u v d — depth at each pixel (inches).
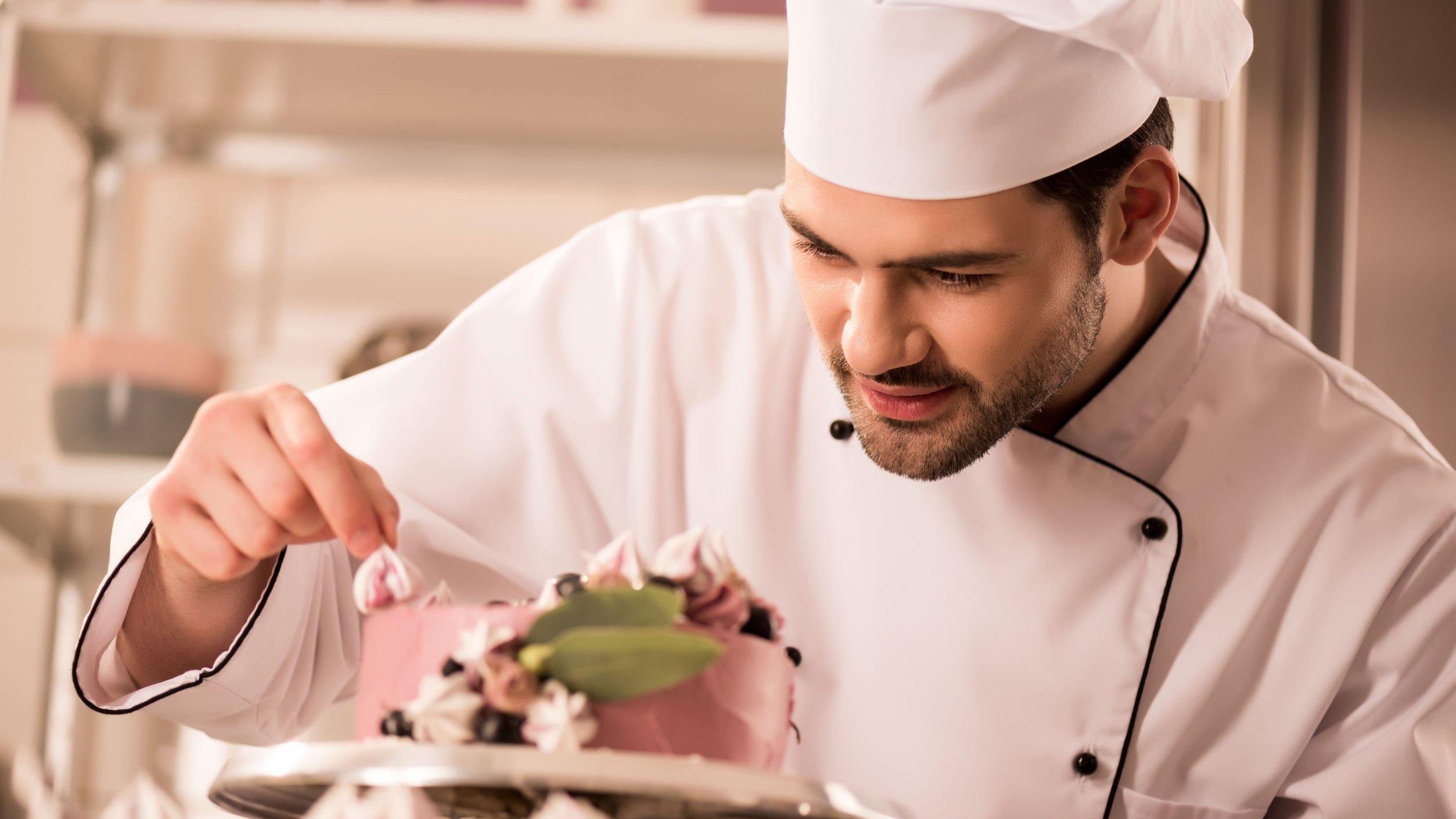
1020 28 42.2
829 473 53.6
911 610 51.4
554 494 53.9
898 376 42.8
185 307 104.0
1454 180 76.9
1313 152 80.4
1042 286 43.0
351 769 27.4
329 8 91.9
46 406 102.3
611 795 28.5
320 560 47.4
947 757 50.2
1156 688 52.1
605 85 96.7
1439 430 76.1
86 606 99.0
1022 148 42.1
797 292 56.3
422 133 104.9
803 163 43.1
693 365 55.4
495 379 55.1
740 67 93.6
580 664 29.3
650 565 34.8
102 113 102.8
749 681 31.4
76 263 102.9
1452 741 51.6
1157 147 47.5
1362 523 53.6
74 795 97.0
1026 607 51.1
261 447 36.5
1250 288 80.1
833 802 28.1
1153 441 53.9
